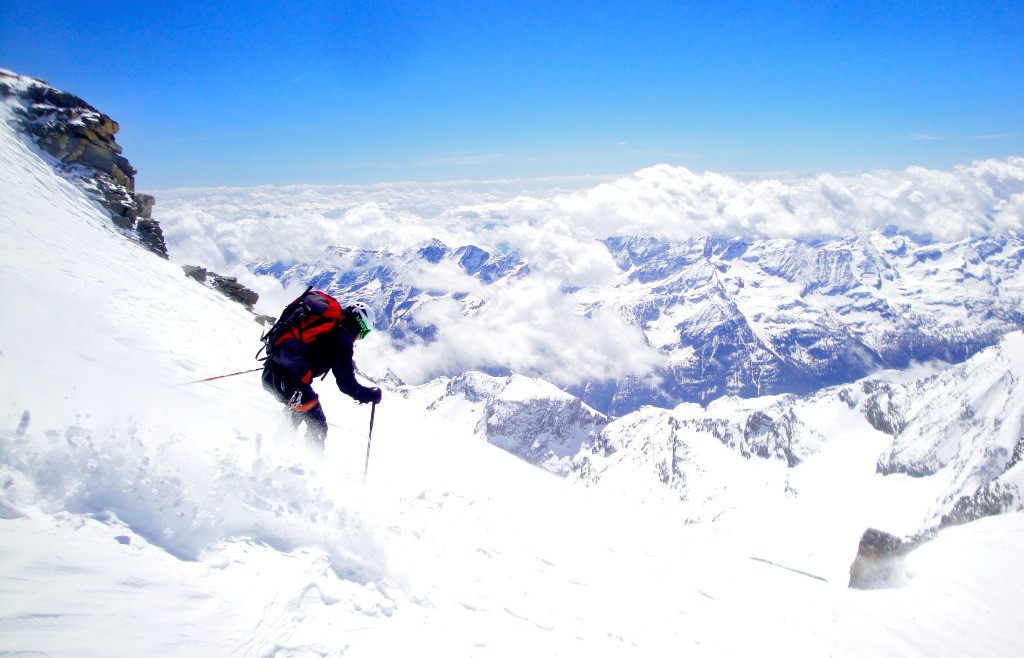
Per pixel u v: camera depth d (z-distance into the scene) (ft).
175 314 43.91
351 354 22.82
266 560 13.33
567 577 20.66
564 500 35.32
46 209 60.80
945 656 27.12
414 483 25.67
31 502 11.44
